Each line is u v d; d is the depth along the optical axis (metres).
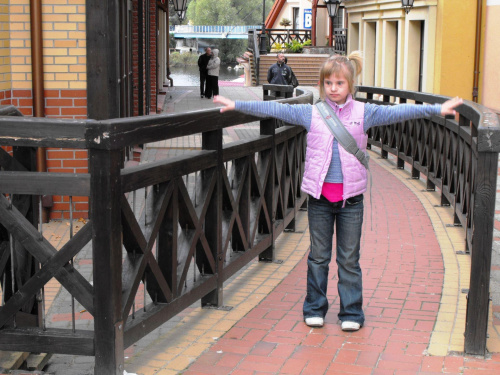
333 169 4.16
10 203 3.47
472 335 3.96
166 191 3.86
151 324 3.81
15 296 3.50
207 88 23.11
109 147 3.23
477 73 15.91
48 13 7.07
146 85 14.77
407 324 4.46
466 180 6.52
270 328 4.42
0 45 6.89
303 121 4.15
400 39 18.19
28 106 7.23
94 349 3.46
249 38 35.81
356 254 4.29
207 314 4.68
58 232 6.94
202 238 4.47
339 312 4.46
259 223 5.87
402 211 7.96
